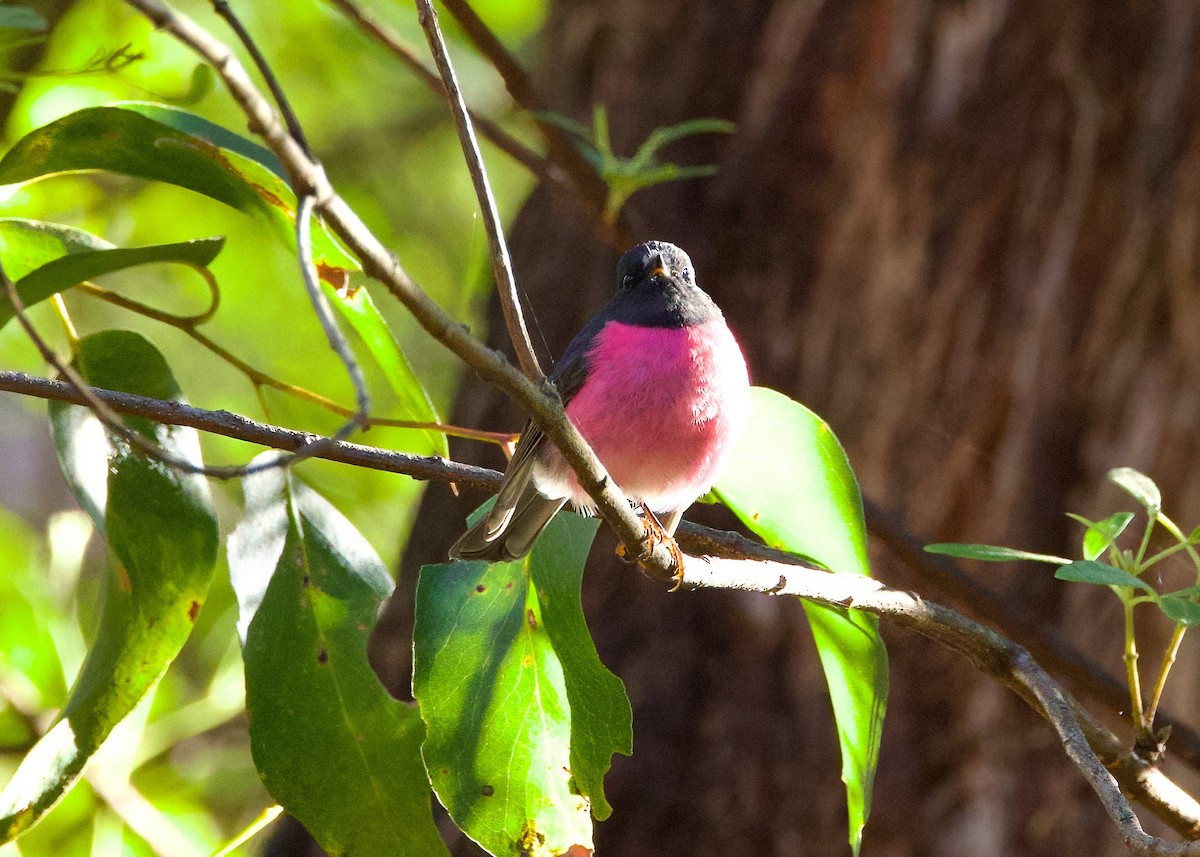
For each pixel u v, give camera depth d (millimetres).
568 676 6641
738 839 10352
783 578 6414
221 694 12062
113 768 11078
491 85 17812
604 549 10969
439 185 17984
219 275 16094
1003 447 10500
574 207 11609
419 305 4305
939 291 10602
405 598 11516
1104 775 5836
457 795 6492
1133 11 10555
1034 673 6539
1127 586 5988
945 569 9016
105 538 6762
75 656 11789
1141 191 10492
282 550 6707
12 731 11625
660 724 10586
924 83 10719
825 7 10984
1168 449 10344
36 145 6324
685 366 7707
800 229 10812
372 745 6555
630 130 11414
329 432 15125
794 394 10695
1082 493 10453
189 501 6844
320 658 6617
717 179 11008
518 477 6902
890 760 10367
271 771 6492
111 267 6520
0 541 13508
